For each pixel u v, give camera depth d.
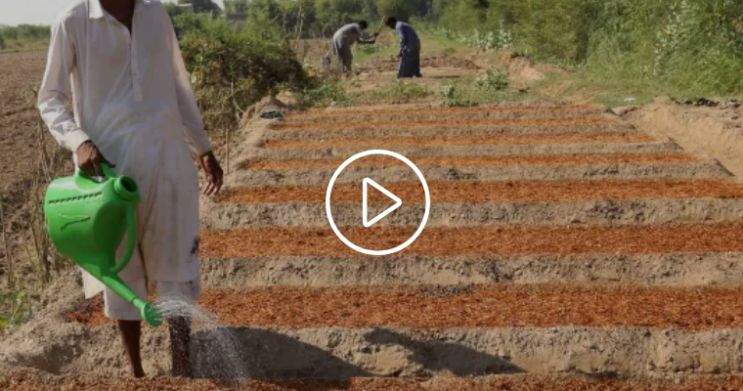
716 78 13.17
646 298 5.00
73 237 3.62
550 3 20.58
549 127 10.01
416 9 54.66
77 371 4.36
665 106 11.37
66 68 3.77
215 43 15.22
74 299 5.00
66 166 9.59
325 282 5.35
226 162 9.55
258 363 4.27
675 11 15.29
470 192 7.27
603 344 4.20
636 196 7.08
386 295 5.13
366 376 4.21
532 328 4.34
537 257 5.45
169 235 3.84
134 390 3.66
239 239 6.18
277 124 11.10
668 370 4.11
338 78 18.97
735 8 13.96
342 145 9.44
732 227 6.27
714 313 4.70
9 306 6.19
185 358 3.98
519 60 20.61
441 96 13.74
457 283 5.31
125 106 3.77
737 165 8.88
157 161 3.78
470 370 4.19
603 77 15.51
